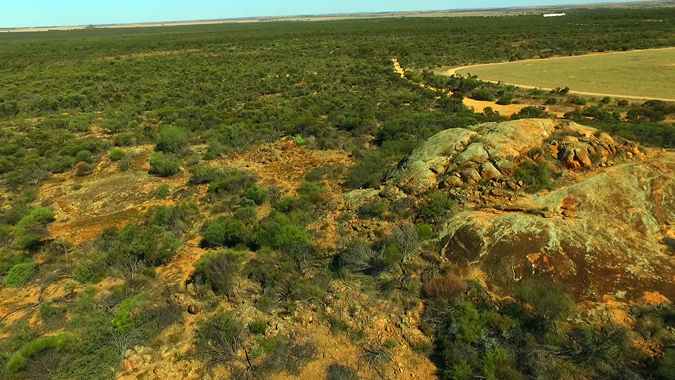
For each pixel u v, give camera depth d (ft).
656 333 29.81
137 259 47.44
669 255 36.01
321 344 32.53
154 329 34.86
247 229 50.52
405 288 37.32
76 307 38.91
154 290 42.16
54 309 38.75
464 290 35.81
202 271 43.04
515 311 32.76
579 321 31.91
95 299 40.57
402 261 40.83
